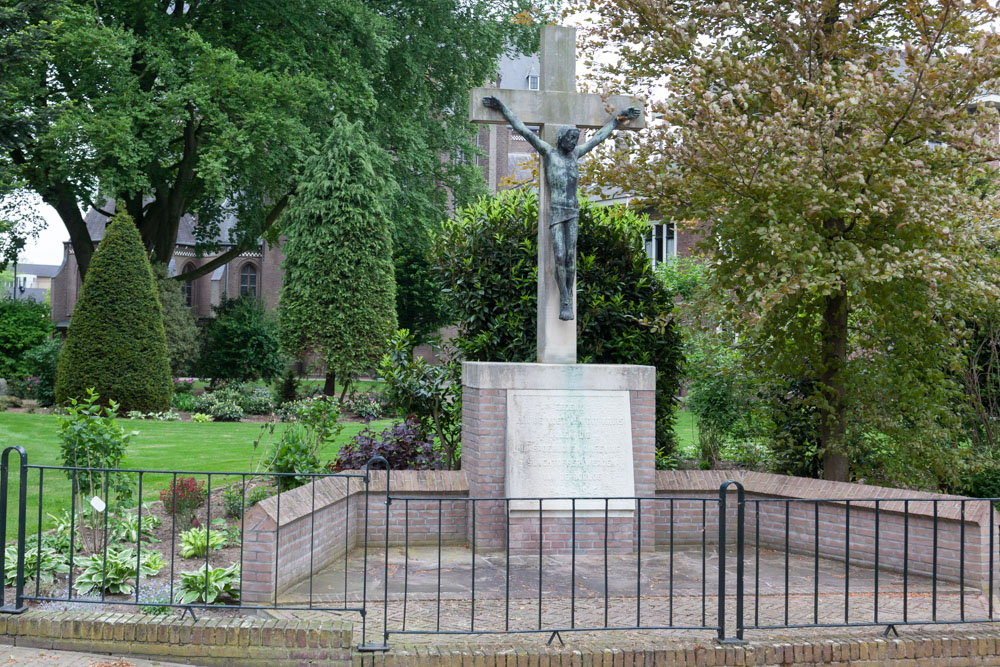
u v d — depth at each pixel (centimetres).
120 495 852
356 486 865
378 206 2919
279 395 2817
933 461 986
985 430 1230
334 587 697
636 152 971
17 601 562
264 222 3138
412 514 880
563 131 857
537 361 920
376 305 2934
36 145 2264
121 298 2275
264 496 956
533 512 837
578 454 850
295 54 2541
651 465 877
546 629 565
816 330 1018
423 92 2998
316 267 2898
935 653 553
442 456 1035
